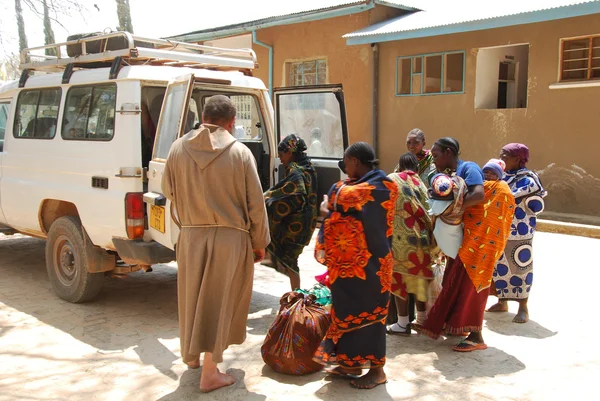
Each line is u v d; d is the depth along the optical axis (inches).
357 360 140.4
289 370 151.3
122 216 187.0
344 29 475.5
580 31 354.6
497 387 144.1
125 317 199.2
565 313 198.4
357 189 138.0
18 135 240.5
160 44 212.4
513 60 437.7
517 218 185.9
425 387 144.4
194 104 236.7
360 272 138.2
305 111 231.8
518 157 188.2
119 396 140.9
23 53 247.1
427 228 171.3
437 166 168.1
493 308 200.5
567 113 365.4
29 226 236.2
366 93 468.4
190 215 137.3
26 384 147.2
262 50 545.3
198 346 136.2
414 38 434.6
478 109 408.8
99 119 199.9
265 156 236.8
